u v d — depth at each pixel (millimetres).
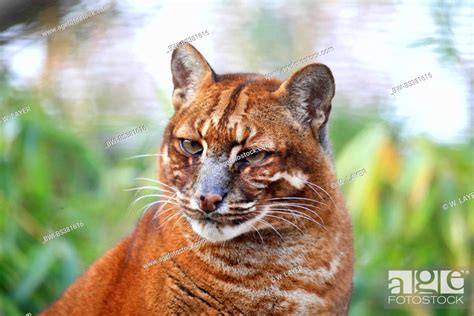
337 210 7020
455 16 11195
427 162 10758
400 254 11359
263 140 6621
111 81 12281
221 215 6543
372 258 11273
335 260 7008
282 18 12469
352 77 11898
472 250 11352
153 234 7023
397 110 11414
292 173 6715
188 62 7133
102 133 12133
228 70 12352
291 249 6871
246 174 6594
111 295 7105
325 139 7031
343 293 7133
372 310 11312
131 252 7176
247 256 6844
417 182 10758
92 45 12164
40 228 10805
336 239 7008
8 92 11039
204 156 6641
